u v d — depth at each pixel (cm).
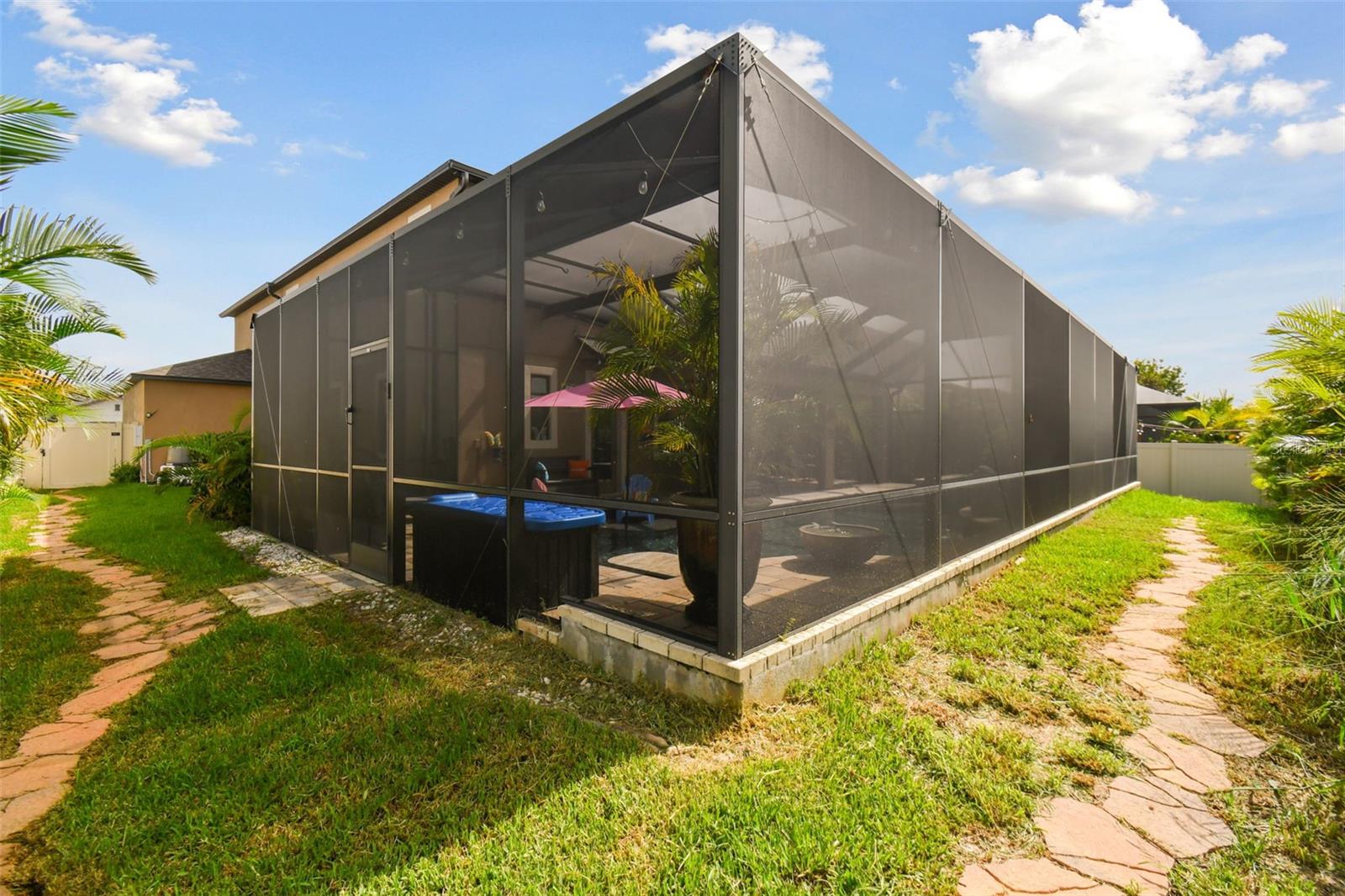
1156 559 644
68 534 905
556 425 480
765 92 313
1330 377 488
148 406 1755
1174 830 222
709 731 282
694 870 195
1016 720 301
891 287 428
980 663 369
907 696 324
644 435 377
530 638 408
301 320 734
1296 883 197
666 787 241
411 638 427
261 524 875
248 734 289
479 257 460
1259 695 325
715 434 342
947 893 190
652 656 326
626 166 383
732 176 295
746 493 301
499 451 438
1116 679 347
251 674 363
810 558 347
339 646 405
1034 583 542
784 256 328
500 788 242
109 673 378
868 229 403
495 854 205
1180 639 412
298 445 748
